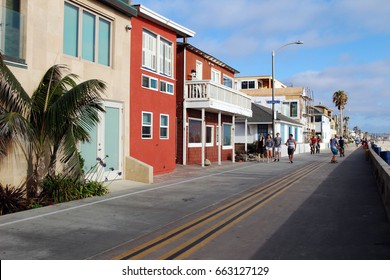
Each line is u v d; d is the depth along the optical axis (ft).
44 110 33.24
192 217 28.94
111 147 45.52
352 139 431.43
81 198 35.14
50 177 34.17
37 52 35.29
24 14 34.30
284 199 36.68
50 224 25.91
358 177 55.36
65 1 39.22
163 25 57.72
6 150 31.58
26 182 33.19
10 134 30.12
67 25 39.78
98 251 20.58
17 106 31.89
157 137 56.34
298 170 66.03
